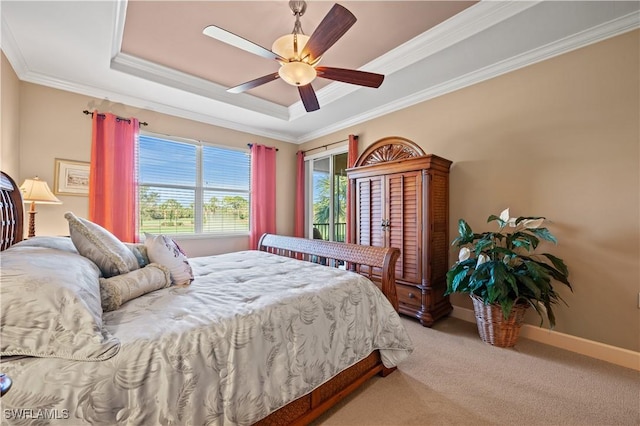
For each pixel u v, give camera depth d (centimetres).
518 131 253
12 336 78
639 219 196
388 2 199
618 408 153
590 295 215
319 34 161
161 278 153
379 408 153
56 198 266
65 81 286
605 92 209
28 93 272
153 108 347
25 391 75
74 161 297
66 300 88
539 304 231
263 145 454
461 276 236
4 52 226
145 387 88
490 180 271
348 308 159
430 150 318
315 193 485
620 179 203
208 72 305
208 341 103
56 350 81
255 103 376
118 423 83
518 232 227
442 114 307
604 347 207
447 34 226
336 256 227
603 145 210
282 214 486
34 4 181
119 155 319
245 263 226
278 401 116
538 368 193
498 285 208
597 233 212
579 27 208
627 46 200
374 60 274
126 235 320
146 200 349
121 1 189
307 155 489
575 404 156
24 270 90
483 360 204
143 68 283
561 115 229
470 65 262
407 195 288
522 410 151
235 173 433
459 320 286
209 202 405
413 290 282
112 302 121
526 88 248
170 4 202
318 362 136
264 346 117
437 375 184
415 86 304
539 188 241
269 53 185
